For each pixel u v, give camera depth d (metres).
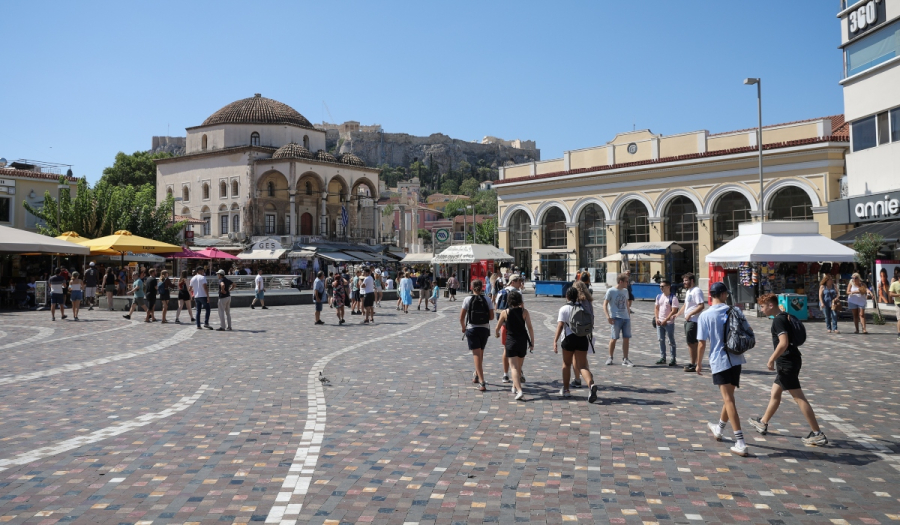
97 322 24.16
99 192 46.41
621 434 8.18
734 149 42.84
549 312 30.98
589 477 6.53
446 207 187.25
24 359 14.55
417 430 8.39
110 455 7.27
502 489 6.18
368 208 77.25
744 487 6.25
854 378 12.25
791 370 7.84
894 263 23.28
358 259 62.44
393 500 5.90
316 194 70.69
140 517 5.50
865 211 26.83
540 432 8.28
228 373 12.75
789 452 7.40
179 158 71.56
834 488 6.21
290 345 17.38
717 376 7.58
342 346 17.17
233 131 69.81
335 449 7.51
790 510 5.65
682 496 6.00
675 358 14.05
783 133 41.22
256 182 66.81
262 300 33.84
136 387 11.27
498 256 41.97
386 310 31.98
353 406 9.81
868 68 26.44
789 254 25.02
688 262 46.03
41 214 44.50
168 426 8.58
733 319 7.49
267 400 10.23
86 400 10.20
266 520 5.43
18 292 31.84
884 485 6.29
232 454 7.32
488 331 11.22
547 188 53.28
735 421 7.39
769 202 41.81
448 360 14.59
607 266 49.81
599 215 50.75
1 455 7.27
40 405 9.83
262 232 67.25
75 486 6.27
